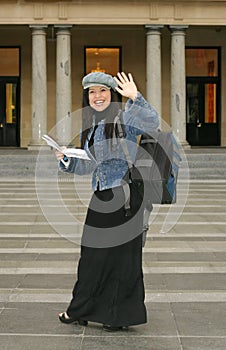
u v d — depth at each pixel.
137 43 30.97
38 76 25.50
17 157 23.02
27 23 25.44
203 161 23.28
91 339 5.30
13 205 14.37
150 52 25.73
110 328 5.46
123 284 5.41
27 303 6.39
